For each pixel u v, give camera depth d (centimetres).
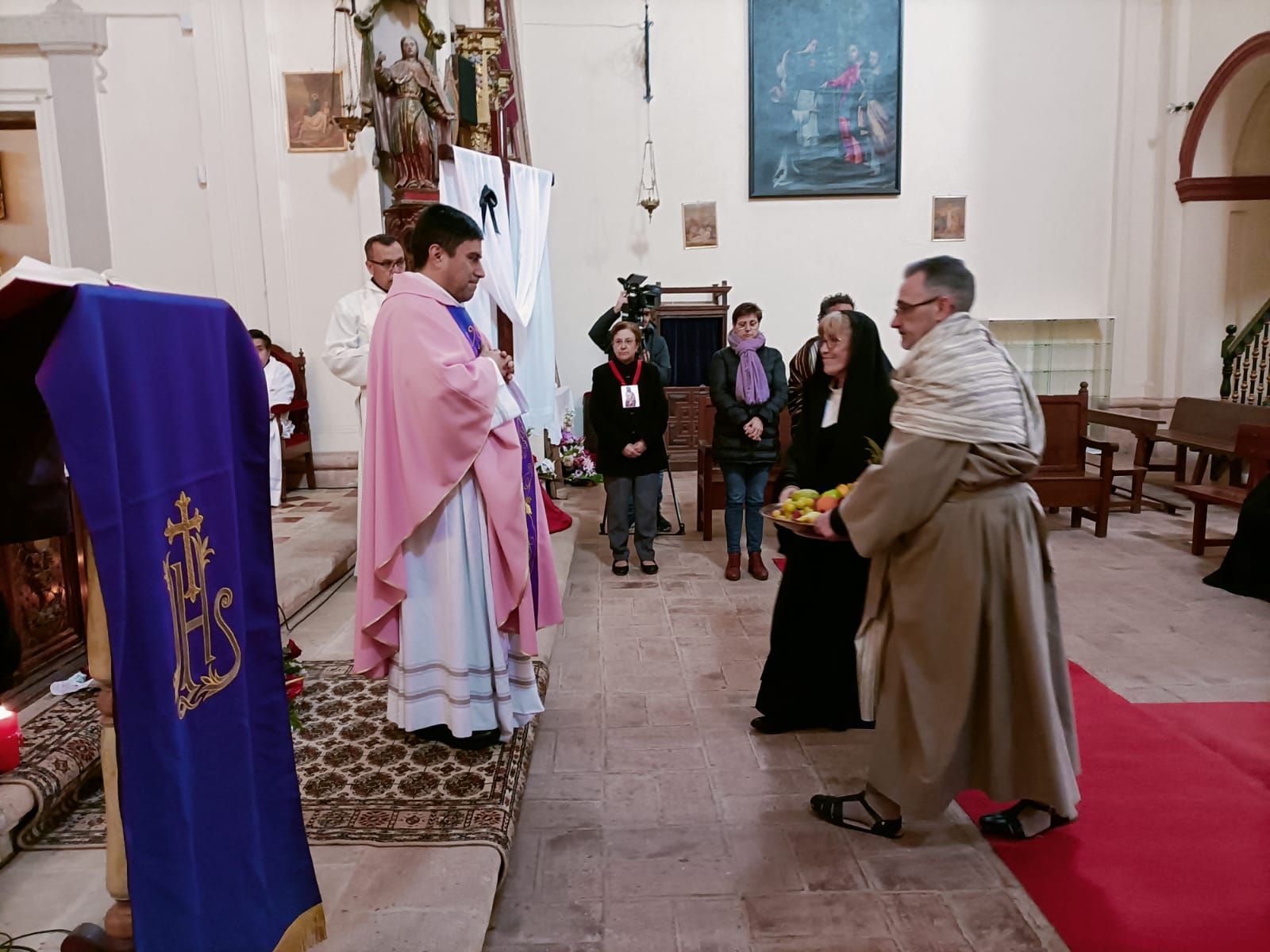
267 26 641
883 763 254
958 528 233
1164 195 984
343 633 403
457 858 223
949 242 1021
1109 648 426
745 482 558
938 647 239
